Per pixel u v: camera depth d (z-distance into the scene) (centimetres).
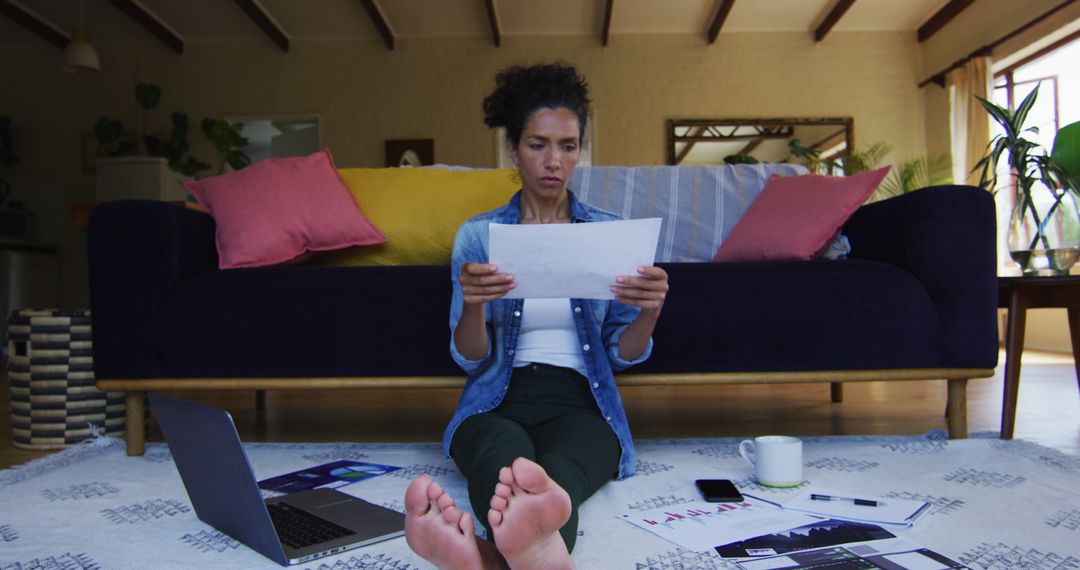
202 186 207
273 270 180
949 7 622
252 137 708
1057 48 530
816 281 173
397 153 678
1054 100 558
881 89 675
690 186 238
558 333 140
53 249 652
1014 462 154
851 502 123
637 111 678
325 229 197
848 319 172
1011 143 215
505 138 144
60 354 198
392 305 176
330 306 176
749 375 173
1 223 617
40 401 198
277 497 131
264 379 176
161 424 119
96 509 131
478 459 103
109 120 652
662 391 303
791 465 134
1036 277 177
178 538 114
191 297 176
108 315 176
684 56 680
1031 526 113
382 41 682
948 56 638
